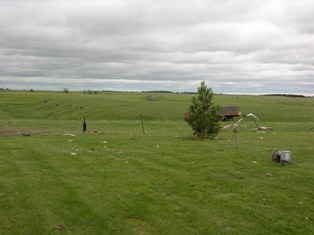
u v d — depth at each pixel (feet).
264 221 32.86
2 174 51.01
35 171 53.01
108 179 48.06
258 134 112.98
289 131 130.93
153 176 49.85
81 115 236.02
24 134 115.65
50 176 49.75
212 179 48.16
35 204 37.37
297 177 48.98
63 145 81.00
